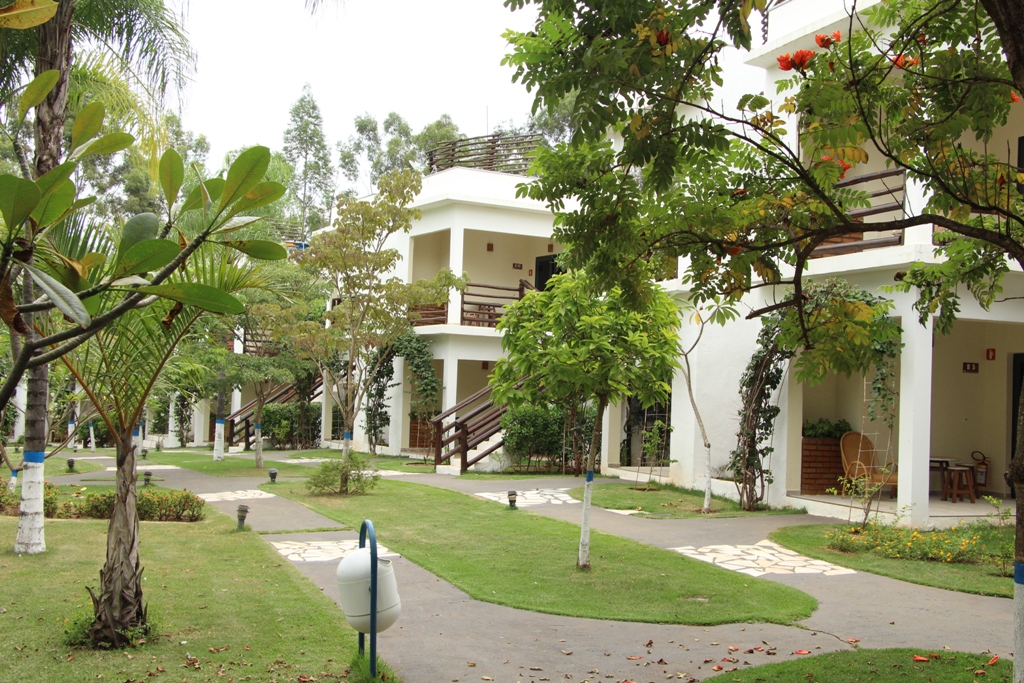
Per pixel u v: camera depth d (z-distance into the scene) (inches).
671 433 596.4
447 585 311.7
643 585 313.0
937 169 230.7
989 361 540.4
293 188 1585.9
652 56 193.3
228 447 1021.2
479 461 693.9
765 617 271.3
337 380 696.4
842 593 306.7
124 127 399.9
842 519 461.1
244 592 289.3
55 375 430.6
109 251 239.9
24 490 339.3
